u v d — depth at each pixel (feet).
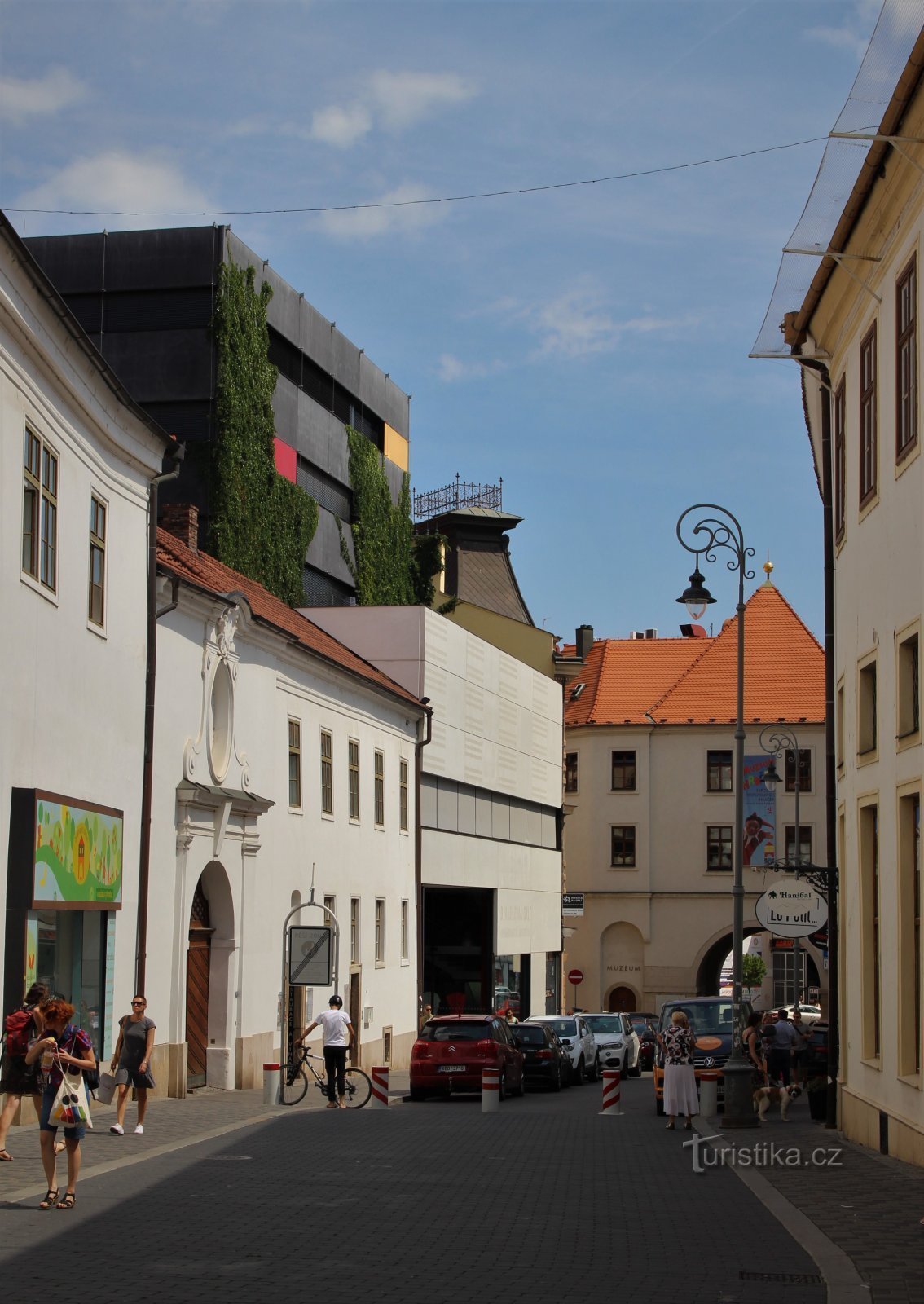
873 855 67.36
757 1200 48.93
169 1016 90.43
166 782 90.02
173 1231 40.27
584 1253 38.63
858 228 62.59
